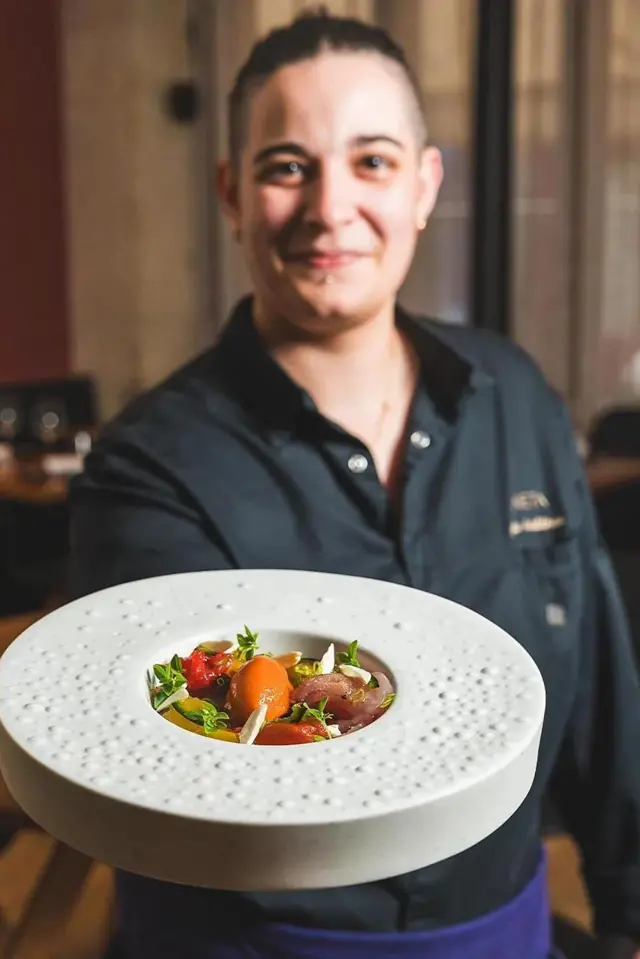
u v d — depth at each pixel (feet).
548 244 12.23
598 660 2.89
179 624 1.82
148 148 12.49
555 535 2.79
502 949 2.39
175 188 12.71
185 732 1.50
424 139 2.51
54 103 12.21
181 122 12.57
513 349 3.07
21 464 8.98
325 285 2.35
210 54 12.47
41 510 8.66
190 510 2.39
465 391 2.66
